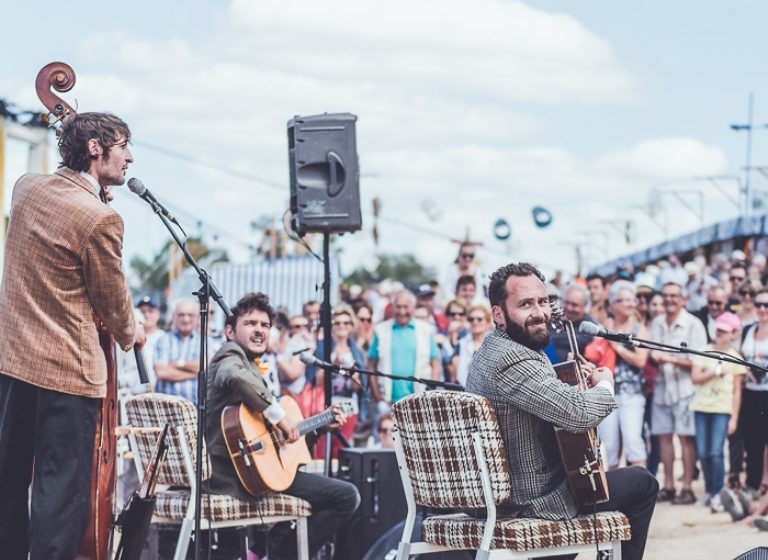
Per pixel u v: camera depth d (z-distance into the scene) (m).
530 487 6.69
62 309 6.12
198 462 7.20
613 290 13.49
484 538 6.54
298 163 9.68
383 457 9.09
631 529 7.06
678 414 12.65
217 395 8.27
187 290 24.45
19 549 6.30
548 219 28.61
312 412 12.60
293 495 8.39
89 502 6.21
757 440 12.15
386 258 118.31
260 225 41.88
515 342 6.72
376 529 9.04
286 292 22.44
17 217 6.23
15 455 6.21
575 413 6.48
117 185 6.43
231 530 9.00
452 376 14.02
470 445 6.58
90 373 6.17
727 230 25.61
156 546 8.29
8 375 6.12
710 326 13.37
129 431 6.96
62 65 6.80
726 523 11.45
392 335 13.03
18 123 16.42
